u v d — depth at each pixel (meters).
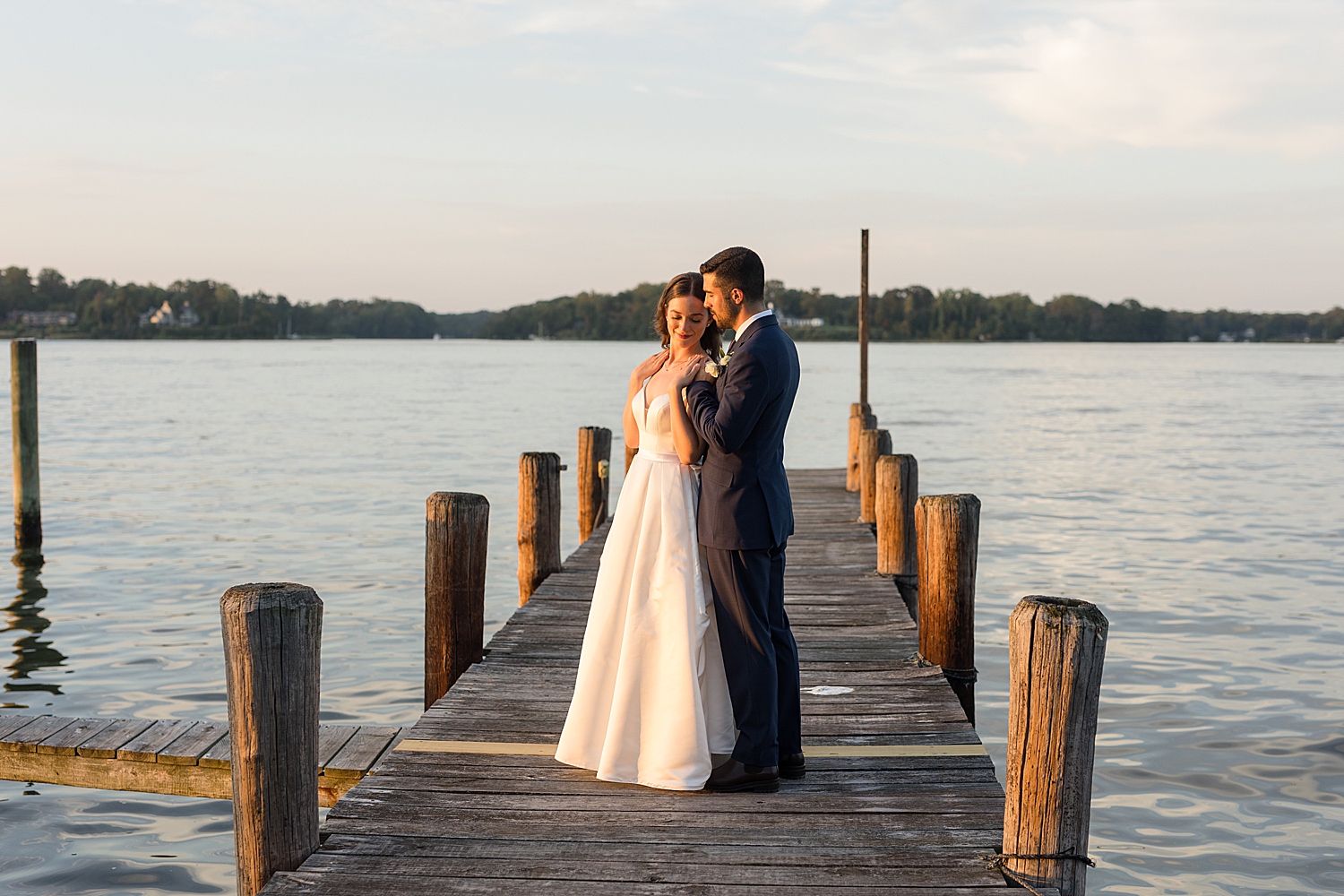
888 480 7.84
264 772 3.22
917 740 4.44
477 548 5.46
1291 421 36.19
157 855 5.28
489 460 23.67
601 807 3.72
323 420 35.06
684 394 3.76
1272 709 7.38
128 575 11.56
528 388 57.84
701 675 3.88
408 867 3.27
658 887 3.15
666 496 3.86
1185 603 10.56
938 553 5.50
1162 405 45.00
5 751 4.91
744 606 3.78
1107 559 12.82
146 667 8.16
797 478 14.64
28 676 7.93
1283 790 6.04
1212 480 20.59
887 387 60.59
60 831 5.55
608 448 10.62
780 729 3.97
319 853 3.36
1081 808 3.11
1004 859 3.20
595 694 4.00
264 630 3.19
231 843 5.43
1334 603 10.58
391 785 3.92
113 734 5.04
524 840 3.47
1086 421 36.09
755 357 3.59
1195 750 6.64
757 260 3.72
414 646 8.86
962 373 82.69
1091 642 3.04
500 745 4.36
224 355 132.50
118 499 17.31
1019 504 17.39
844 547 9.31
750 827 3.57
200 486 19.09
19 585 11.05
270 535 14.14
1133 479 20.72
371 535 14.19
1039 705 3.09
